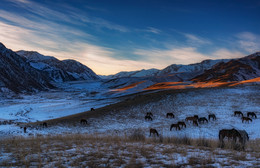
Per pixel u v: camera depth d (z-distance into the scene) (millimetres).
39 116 56156
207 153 7281
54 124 33625
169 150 7871
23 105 79500
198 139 10812
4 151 8117
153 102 46500
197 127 26875
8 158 6566
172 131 25000
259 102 38594
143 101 48844
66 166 5547
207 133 22938
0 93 115250
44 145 9867
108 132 26562
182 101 44938
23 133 26406
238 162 5820
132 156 6805
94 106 65125
